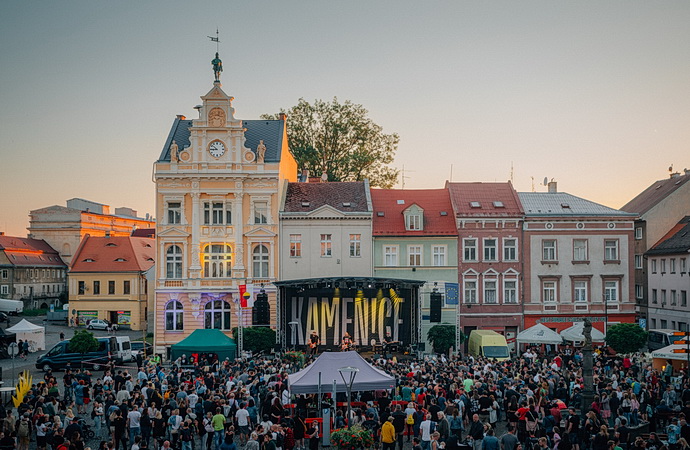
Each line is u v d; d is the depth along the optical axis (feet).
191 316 212.23
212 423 97.91
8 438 88.02
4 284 344.69
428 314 210.59
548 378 122.11
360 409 107.96
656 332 191.62
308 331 199.93
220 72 217.36
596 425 90.84
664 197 232.12
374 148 288.92
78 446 84.84
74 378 130.62
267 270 214.48
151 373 135.23
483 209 215.51
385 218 217.56
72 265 289.53
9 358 197.47
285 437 92.48
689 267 203.92
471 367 140.05
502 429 112.06
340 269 213.25
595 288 213.87
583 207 222.07
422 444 92.27
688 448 78.79
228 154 214.28
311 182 245.45
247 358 163.63
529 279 212.84
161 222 214.07
